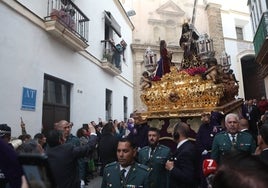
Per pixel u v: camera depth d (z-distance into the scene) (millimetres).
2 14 5535
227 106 4633
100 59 11406
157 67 5633
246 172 715
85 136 6766
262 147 2686
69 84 8609
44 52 7023
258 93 19438
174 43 20344
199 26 20516
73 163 3336
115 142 5051
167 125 4887
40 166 958
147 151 3451
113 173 2498
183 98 4703
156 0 20828
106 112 12617
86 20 9125
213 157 3551
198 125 4609
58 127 4008
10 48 5727
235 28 20359
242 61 21031
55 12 7102
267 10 8633
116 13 14547
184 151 3215
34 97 6461
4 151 1490
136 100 18344
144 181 2395
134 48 18578
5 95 5512
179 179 3068
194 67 5203
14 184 1445
